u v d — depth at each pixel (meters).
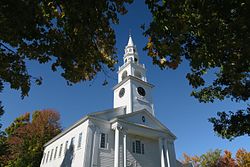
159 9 6.46
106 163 20.77
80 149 21.19
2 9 5.78
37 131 41.16
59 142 27.47
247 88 9.66
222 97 11.87
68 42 7.77
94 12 6.76
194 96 12.82
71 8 6.52
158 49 7.01
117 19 7.66
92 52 8.46
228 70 7.42
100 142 21.72
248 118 10.34
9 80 8.52
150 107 30.61
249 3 5.40
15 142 38.75
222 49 6.68
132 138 24.78
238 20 5.71
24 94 8.81
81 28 7.15
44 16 6.98
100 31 8.13
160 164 25.20
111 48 8.88
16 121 46.91
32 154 35.78
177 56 7.04
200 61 6.98
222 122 11.46
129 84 30.34
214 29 6.30
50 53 7.96
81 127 23.36
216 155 49.97
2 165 34.88
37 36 7.20
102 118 23.95
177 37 6.90
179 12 6.33
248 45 5.96
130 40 40.06
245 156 47.28
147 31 6.98
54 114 46.12
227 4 5.86
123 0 7.32
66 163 22.64
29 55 8.09
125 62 37.03
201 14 6.22
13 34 6.73
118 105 30.48
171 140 27.14
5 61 8.08
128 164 22.22
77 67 8.57
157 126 27.23
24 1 5.93
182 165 27.92
